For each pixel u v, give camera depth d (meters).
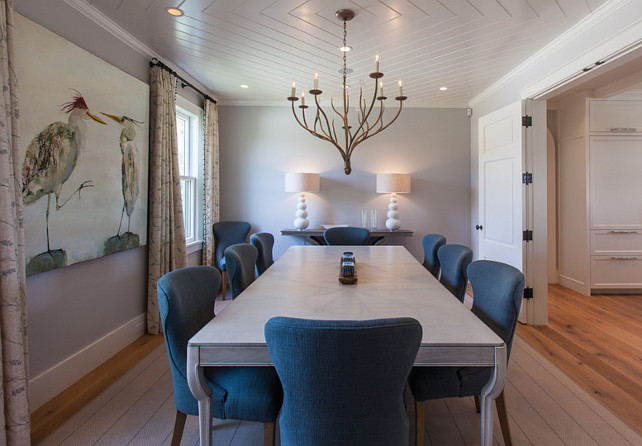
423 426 1.53
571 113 4.50
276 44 2.94
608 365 2.54
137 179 2.93
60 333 2.21
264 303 1.65
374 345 0.99
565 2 2.29
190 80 3.91
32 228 1.93
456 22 2.55
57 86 2.08
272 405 1.38
